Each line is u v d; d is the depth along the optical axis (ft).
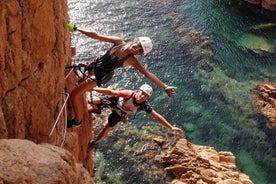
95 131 67.00
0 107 18.57
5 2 17.99
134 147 65.51
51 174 15.24
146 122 69.92
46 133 24.88
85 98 33.65
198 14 96.63
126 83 76.23
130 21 92.17
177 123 70.69
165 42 87.10
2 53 18.42
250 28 94.32
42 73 22.95
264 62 84.94
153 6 97.60
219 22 94.63
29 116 22.30
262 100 75.82
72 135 30.66
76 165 18.71
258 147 67.82
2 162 14.49
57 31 24.08
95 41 84.89
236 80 79.82
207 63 82.99
